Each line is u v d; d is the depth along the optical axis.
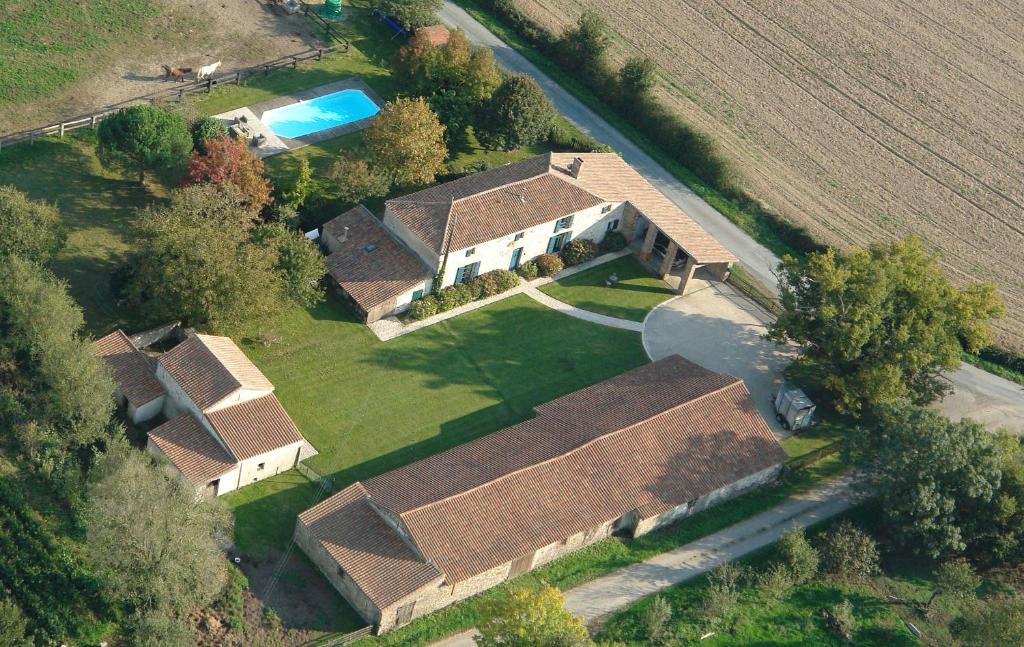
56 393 79.69
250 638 71.38
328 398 88.56
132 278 90.94
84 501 76.69
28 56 115.62
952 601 82.38
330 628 73.19
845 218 117.06
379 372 91.56
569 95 127.25
